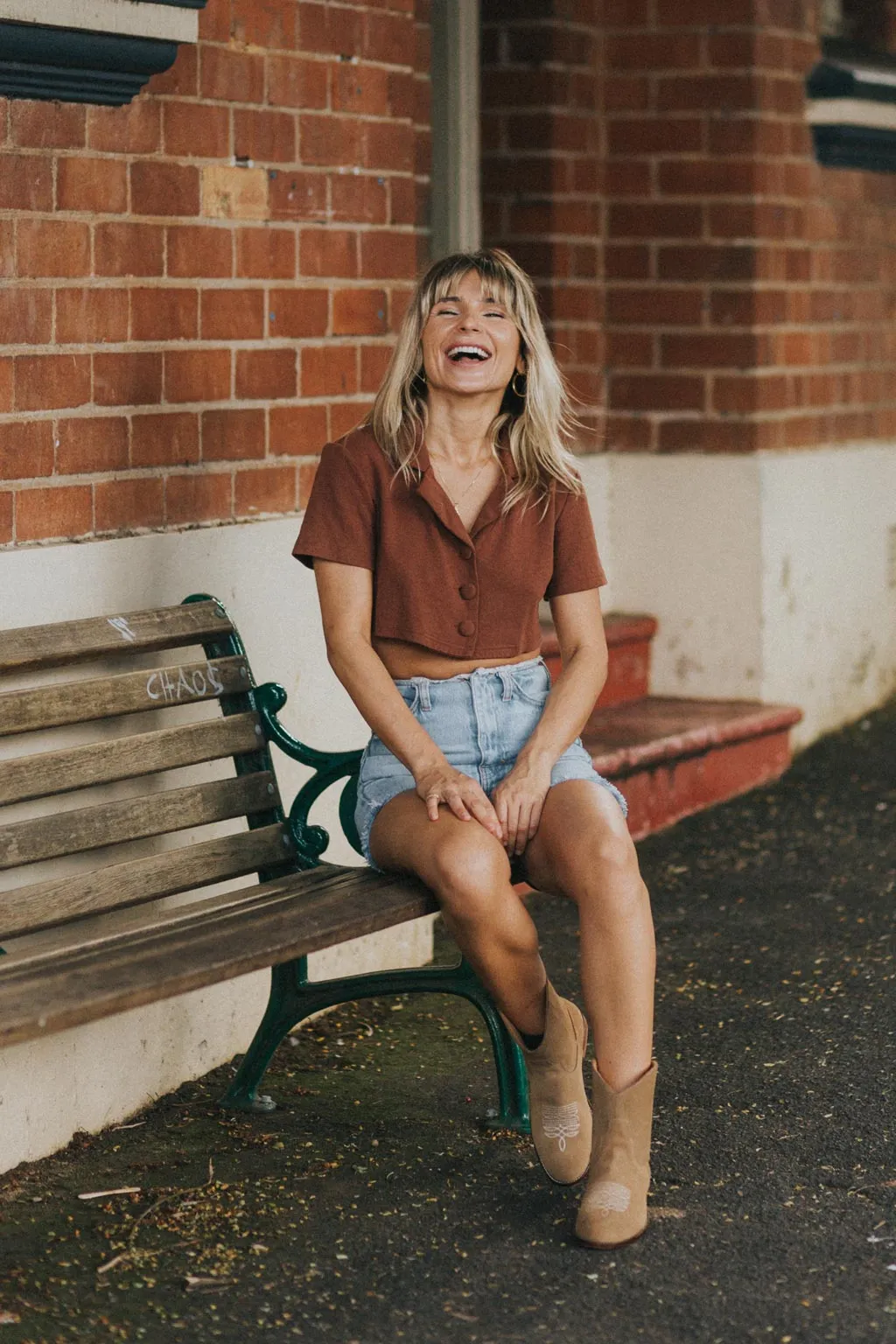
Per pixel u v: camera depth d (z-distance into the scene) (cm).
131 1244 332
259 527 443
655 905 548
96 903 357
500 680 374
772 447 690
